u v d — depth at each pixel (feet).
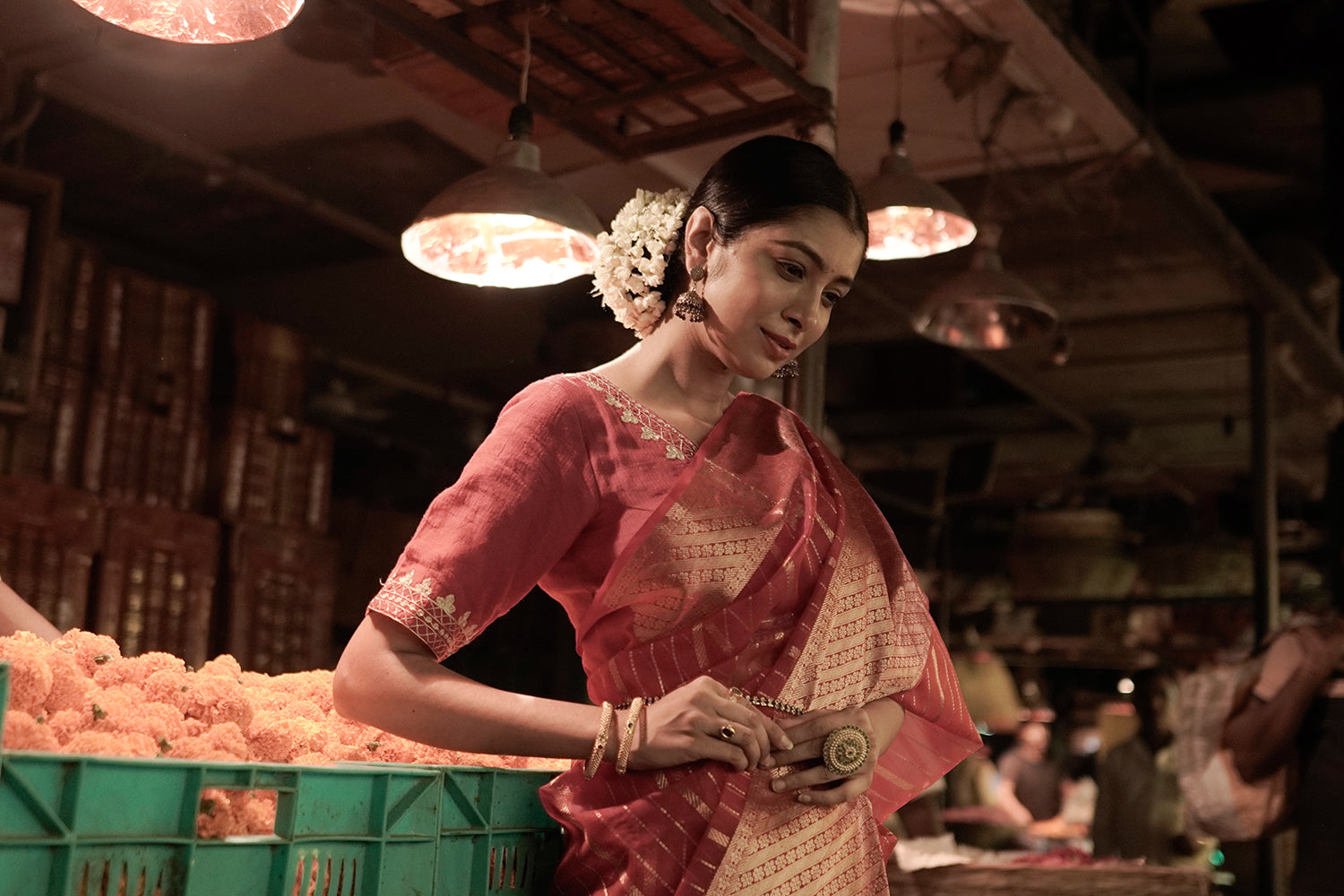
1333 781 11.85
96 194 18.78
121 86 15.16
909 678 5.09
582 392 4.79
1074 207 18.99
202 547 16.28
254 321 18.02
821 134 9.49
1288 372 23.90
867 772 4.67
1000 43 13.35
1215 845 23.43
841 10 13.10
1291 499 35.76
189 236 20.47
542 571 4.64
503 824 4.90
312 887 4.03
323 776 4.07
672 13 8.40
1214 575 33.78
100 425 15.25
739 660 4.56
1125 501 39.93
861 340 27.43
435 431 30.27
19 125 14.28
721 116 9.80
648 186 16.75
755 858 4.40
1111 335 25.29
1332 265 19.26
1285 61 19.75
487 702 4.31
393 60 9.78
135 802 3.46
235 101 15.58
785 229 4.63
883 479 32.83
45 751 3.39
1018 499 39.19
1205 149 21.56
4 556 13.67
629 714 4.36
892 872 11.67
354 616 25.02
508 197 8.55
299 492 18.31
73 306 15.03
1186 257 21.07
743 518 4.66
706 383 5.04
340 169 17.95
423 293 22.21
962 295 14.26
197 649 16.02
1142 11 17.79
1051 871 11.31
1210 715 13.07
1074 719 33.94
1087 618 32.53
